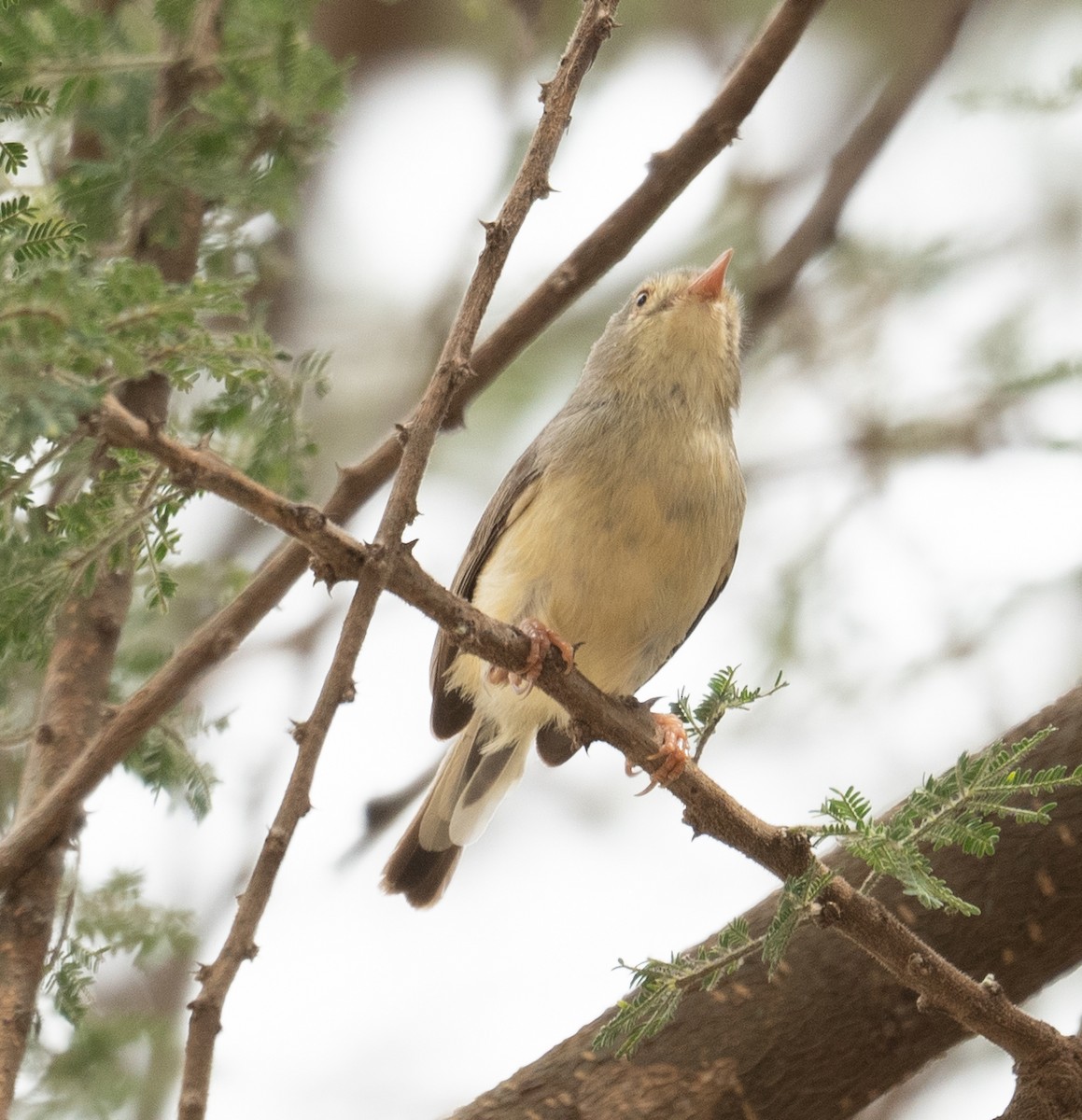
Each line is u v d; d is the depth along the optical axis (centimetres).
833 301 1520
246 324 1000
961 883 802
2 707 1034
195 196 1022
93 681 938
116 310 630
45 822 854
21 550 778
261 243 1125
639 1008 706
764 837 702
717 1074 806
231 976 637
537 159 697
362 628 660
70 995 955
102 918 1045
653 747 793
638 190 884
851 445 1444
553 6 1482
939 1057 812
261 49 977
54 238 679
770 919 824
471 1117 820
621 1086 812
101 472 787
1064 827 793
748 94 866
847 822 668
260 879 648
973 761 668
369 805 1219
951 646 1344
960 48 1467
